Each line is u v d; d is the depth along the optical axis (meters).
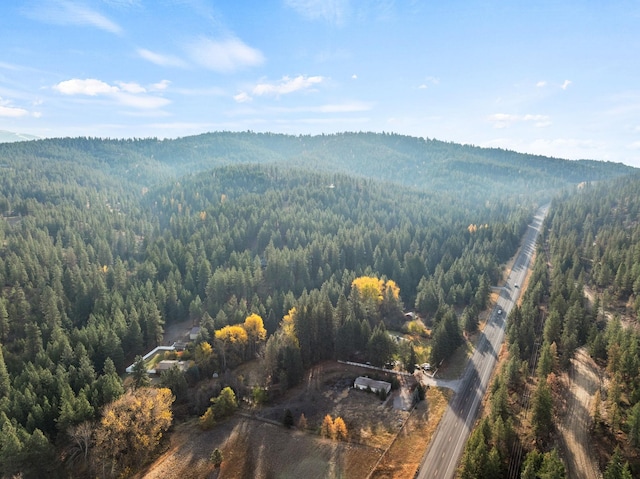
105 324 117.25
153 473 73.94
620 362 81.06
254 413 89.06
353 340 110.31
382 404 90.94
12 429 75.69
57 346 103.81
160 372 106.31
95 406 87.19
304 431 82.69
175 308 140.75
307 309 108.88
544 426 71.62
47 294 124.69
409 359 103.38
